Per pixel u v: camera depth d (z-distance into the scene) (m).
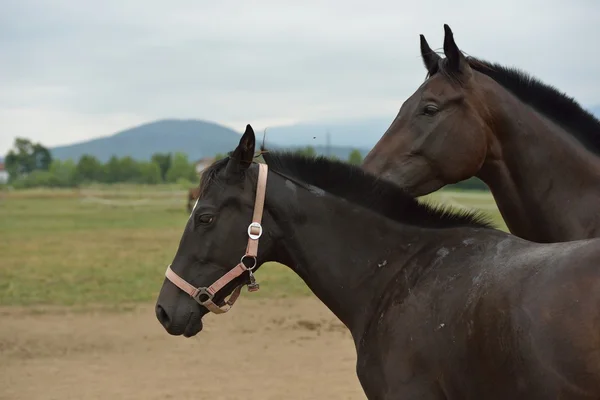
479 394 3.01
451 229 3.61
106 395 7.14
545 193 4.23
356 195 3.79
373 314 3.62
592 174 4.18
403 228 3.70
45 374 7.95
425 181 4.28
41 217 34.69
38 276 15.08
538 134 4.23
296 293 13.49
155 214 36.56
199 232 3.73
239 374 7.93
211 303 3.73
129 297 12.80
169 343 9.48
